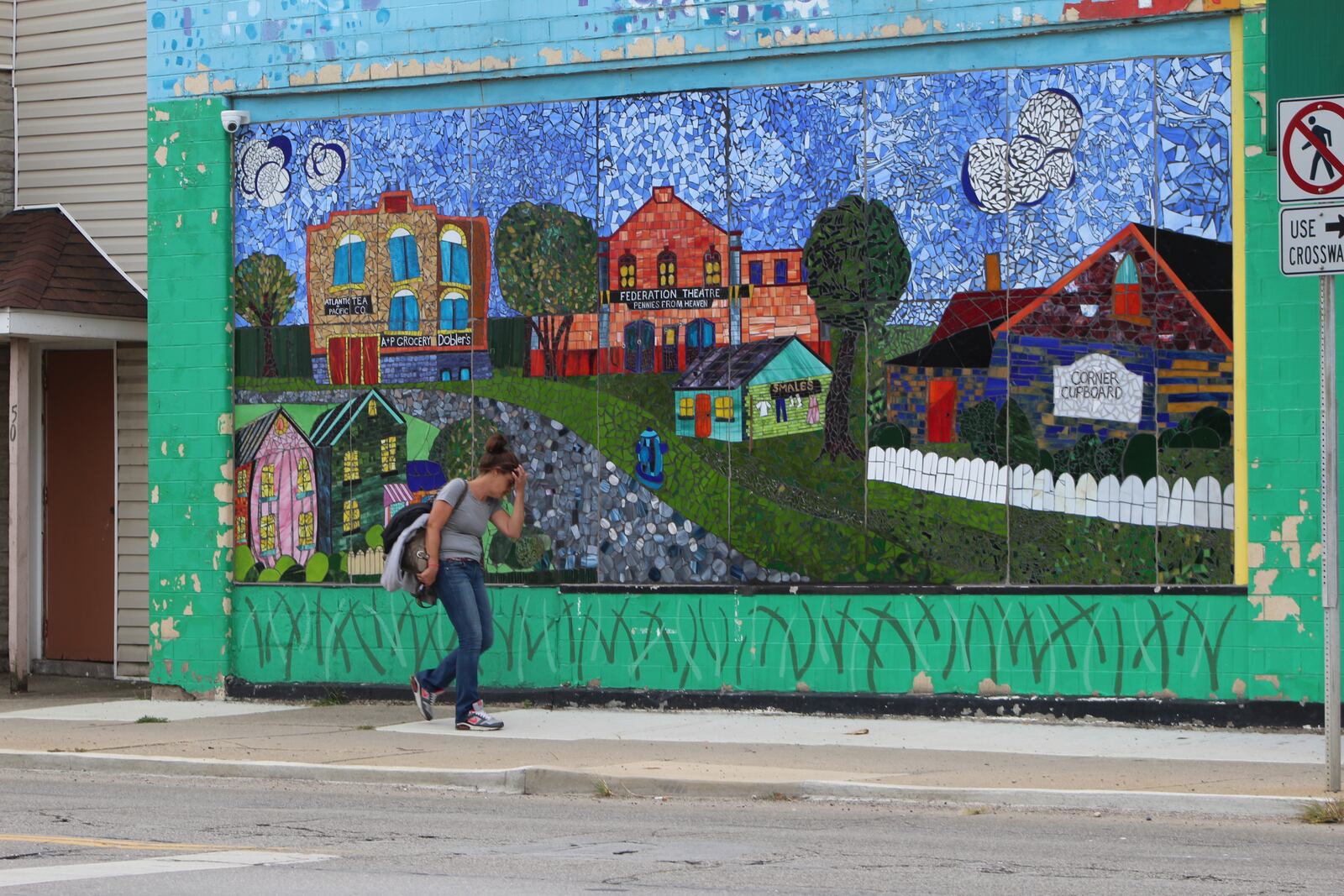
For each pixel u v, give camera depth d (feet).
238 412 48.80
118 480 53.47
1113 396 40.37
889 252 42.14
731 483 43.45
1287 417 38.96
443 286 46.57
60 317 50.19
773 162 43.21
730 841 27.94
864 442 42.27
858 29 42.32
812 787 32.99
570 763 35.81
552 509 45.16
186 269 48.98
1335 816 29.66
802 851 26.81
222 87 48.83
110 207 53.93
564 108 45.34
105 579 54.34
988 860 25.98
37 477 55.42
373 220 47.39
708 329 43.75
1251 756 35.83
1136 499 40.14
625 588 44.34
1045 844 27.53
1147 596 39.96
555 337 45.29
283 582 48.11
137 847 27.07
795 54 42.96
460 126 46.47
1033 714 40.78
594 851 26.86
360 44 47.39
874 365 42.24
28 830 29.01
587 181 45.06
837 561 42.47
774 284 43.14
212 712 46.09
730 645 43.32
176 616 48.91
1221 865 25.54
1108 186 40.45
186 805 32.22
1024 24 40.93
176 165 49.14
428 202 46.80
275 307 48.42
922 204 41.93
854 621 42.24
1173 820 30.09
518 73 45.65
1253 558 39.17
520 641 45.37
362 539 47.34
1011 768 34.68
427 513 42.29
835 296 42.57
